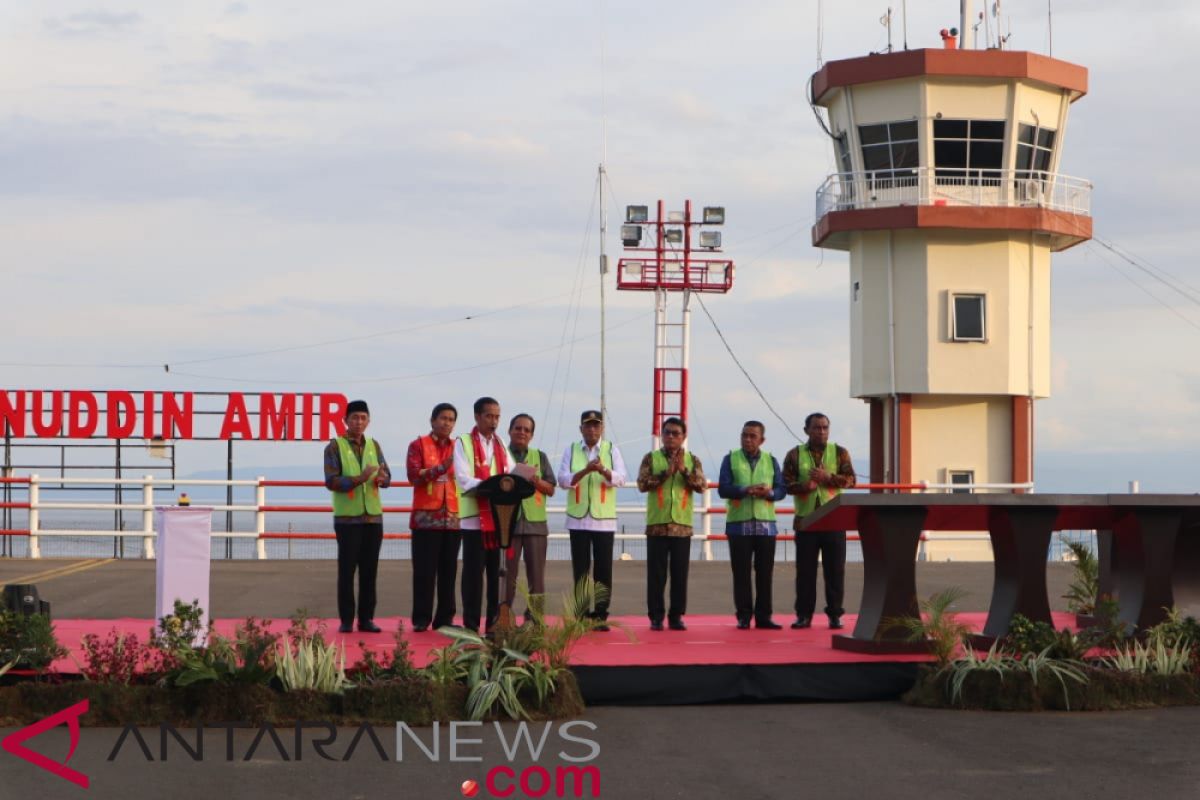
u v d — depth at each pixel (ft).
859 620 39.27
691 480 45.19
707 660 36.35
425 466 43.70
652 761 28.89
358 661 34.42
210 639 34.14
